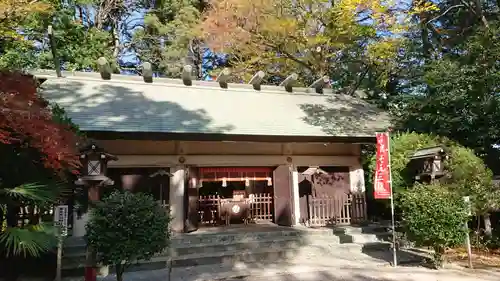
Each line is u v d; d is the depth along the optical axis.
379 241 9.12
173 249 7.63
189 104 11.05
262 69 15.69
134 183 9.77
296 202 10.79
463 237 6.63
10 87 4.32
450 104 9.70
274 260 7.80
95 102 10.04
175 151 9.99
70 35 15.84
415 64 12.59
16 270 6.17
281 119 10.99
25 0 11.84
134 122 8.94
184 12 19.00
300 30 13.25
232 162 10.48
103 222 4.77
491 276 6.39
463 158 8.21
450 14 13.17
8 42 13.63
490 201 7.87
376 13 10.70
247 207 11.33
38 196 4.32
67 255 6.91
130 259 4.79
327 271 6.82
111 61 16.81
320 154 11.40
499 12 10.57
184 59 19.86
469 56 9.27
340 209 10.93
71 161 4.60
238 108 11.42
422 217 6.65
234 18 12.94
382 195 7.64
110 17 20.84
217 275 6.59
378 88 15.20
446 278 6.27
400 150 9.19
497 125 9.20
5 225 5.22
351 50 13.89
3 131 3.91
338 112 12.42
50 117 4.74
